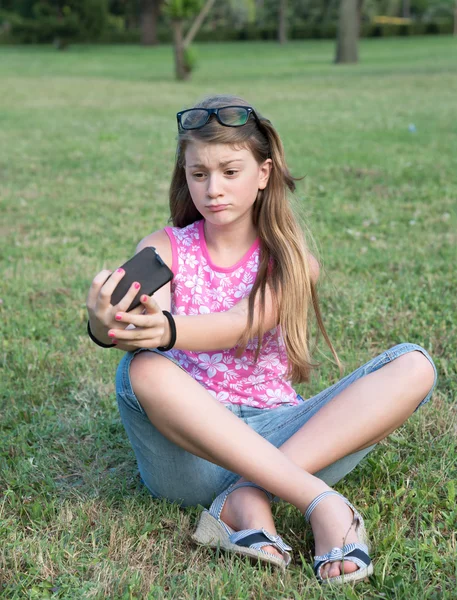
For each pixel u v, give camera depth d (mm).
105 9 42500
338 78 18875
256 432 2000
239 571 1832
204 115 1999
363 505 2158
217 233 2154
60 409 2814
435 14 62125
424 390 2014
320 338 3357
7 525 2062
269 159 2115
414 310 3666
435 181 6793
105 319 1863
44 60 29422
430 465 2312
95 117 12016
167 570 1894
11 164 8055
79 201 6328
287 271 2119
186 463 2023
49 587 1815
